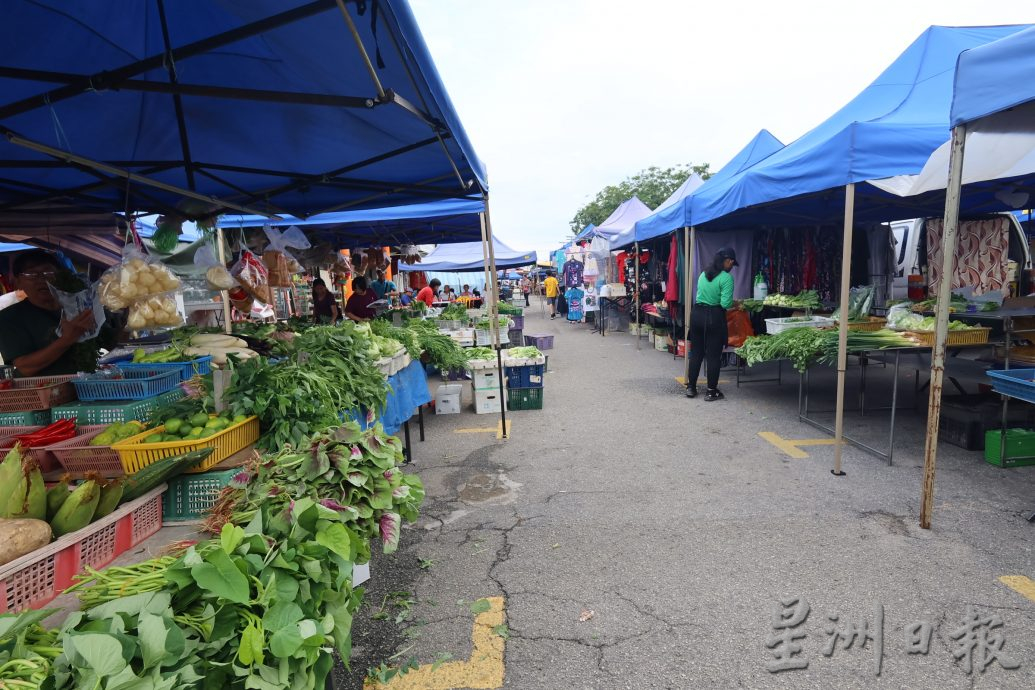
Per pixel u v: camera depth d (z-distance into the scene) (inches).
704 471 201.6
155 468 92.4
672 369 414.6
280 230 289.6
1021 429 197.8
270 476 96.4
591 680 100.9
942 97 218.8
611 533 156.5
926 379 340.8
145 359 144.0
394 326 292.7
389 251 539.5
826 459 207.6
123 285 134.3
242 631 58.2
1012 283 335.3
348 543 73.0
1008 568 128.8
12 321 146.9
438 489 197.5
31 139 134.8
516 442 249.4
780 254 429.4
